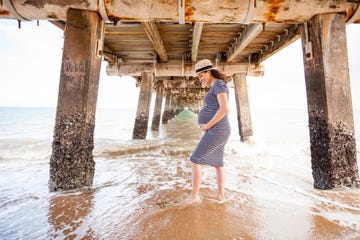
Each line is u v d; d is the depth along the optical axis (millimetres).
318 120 2480
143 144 5926
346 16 2398
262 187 2604
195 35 4262
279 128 13828
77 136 2281
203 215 1841
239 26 4328
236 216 1825
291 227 1646
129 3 2299
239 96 6688
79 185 2354
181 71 6441
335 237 1510
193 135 9031
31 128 15461
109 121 22344
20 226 1677
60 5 2268
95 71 2393
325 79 2385
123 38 5008
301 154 4883
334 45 2395
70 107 2271
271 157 4562
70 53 2281
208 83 2182
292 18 2449
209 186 2656
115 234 1559
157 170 3516
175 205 2047
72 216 1835
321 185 2477
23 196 2270
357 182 2393
